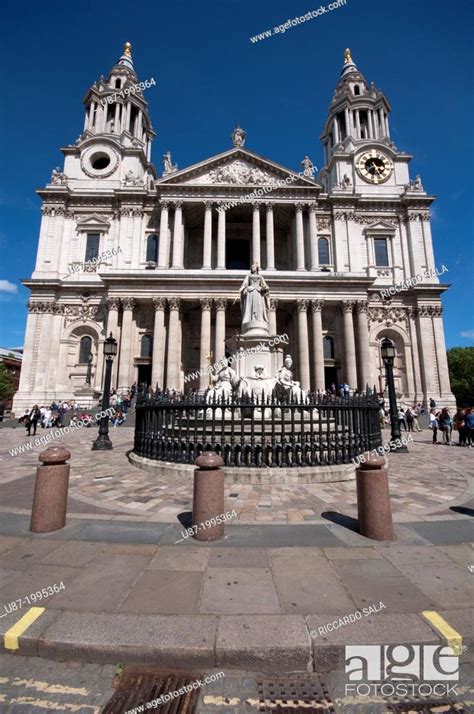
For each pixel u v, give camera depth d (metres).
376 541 5.10
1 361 68.75
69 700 2.71
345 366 39.81
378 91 52.88
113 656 3.04
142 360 40.16
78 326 42.72
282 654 2.98
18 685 2.83
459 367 63.22
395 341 44.38
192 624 3.22
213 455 5.51
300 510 6.50
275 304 40.41
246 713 2.62
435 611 3.41
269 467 8.60
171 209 44.72
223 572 4.18
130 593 3.72
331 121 55.72
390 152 49.81
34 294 42.72
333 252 46.06
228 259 50.31
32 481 9.13
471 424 17.72
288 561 4.46
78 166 48.56
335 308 42.75
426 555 4.64
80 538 5.20
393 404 15.84
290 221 48.00
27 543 5.01
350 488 8.05
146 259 44.94
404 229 47.22
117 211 46.12
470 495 7.82
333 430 10.26
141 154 49.28
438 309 43.91
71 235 45.91
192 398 10.42
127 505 6.86
